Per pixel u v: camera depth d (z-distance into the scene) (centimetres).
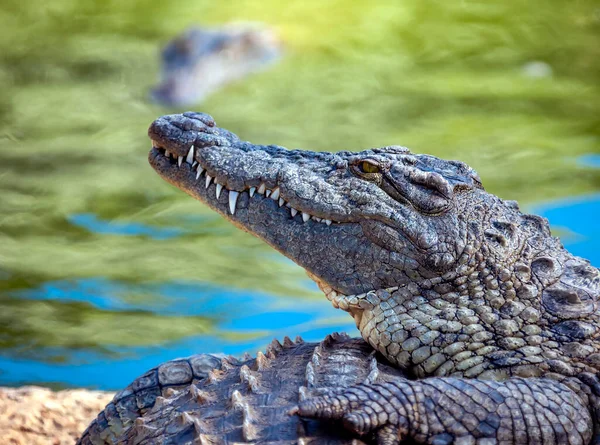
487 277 1120
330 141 3878
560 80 4725
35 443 1481
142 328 2297
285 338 1254
